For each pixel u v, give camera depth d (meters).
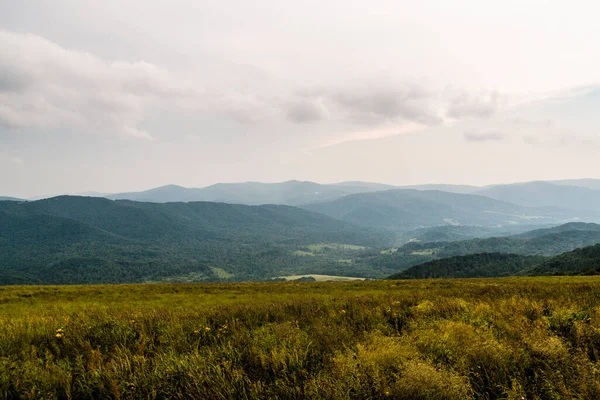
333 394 4.57
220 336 7.65
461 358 5.68
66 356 6.40
